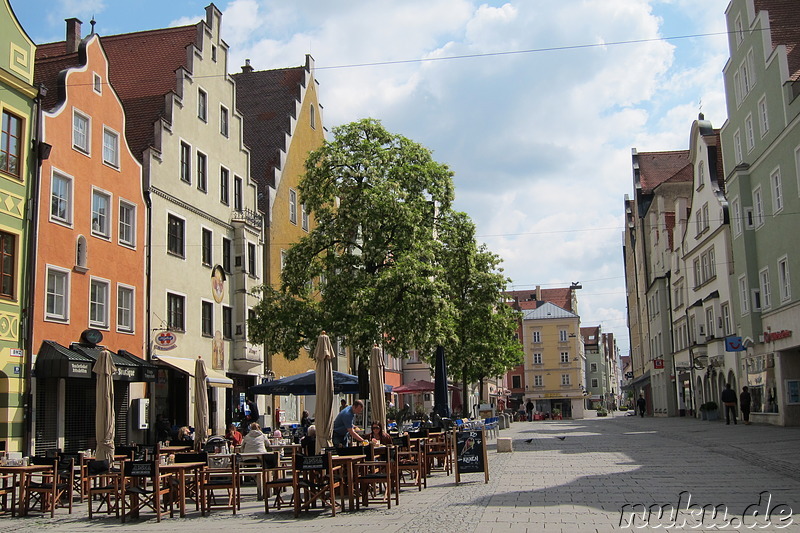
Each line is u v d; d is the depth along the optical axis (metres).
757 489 14.32
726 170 41.94
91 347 26.22
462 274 35.53
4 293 22.84
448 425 28.27
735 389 43.34
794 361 34.88
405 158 32.47
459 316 33.06
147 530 12.49
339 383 27.23
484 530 10.67
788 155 33.19
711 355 46.78
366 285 30.22
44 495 15.10
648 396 76.88
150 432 29.45
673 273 60.41
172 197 32.03
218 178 36.38
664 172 78.25
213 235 35.56
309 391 27.34
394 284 29.33
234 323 36.94
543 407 112.56
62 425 24.86
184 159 33.53
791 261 33.34
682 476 16.81
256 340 32.62
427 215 33.06
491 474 18.75
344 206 31.11
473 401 87.25
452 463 22.34
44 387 24.30
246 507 15.17
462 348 42.22
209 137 35.66
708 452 23.22
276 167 43.19
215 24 36.81
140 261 29.62
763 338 36.88
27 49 24.47
